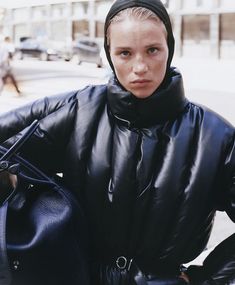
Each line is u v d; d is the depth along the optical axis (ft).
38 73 74.18
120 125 4.49
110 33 4.17
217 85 58.54
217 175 4.39
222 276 4.34
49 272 4.13
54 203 4.27
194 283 4.46
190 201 4.29
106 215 4.44
